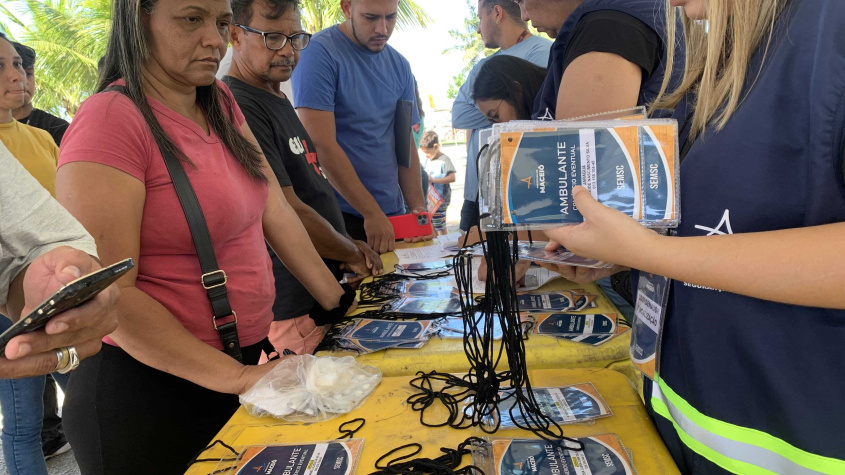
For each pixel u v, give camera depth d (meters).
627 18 1.15
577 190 0.69
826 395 0.58
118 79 1.15
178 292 1.15
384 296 1.54
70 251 0.80
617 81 1.13
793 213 0.59
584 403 0.87
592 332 1.14
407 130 2.78
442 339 1.18
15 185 0.80
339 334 1.25
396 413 0.90
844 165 0.53
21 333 0.66
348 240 1.88
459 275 0.97
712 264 0.57
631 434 0.79
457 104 2.84
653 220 0.72
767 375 0.61
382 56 2.60
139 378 1.10
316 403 0.92
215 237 1.18
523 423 0.83
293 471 0.76
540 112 1.49
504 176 0.76
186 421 1.15
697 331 0.67
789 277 0.53
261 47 1.80
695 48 0.78
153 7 1.07
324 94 2.34
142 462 1.11
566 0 1.40
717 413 0.66
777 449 0.62
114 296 0.79
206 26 1.12
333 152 2.35
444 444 0.80
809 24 0.55
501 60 1.89
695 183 0.68
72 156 1.00
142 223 1.10
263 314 1.33
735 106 0.63
